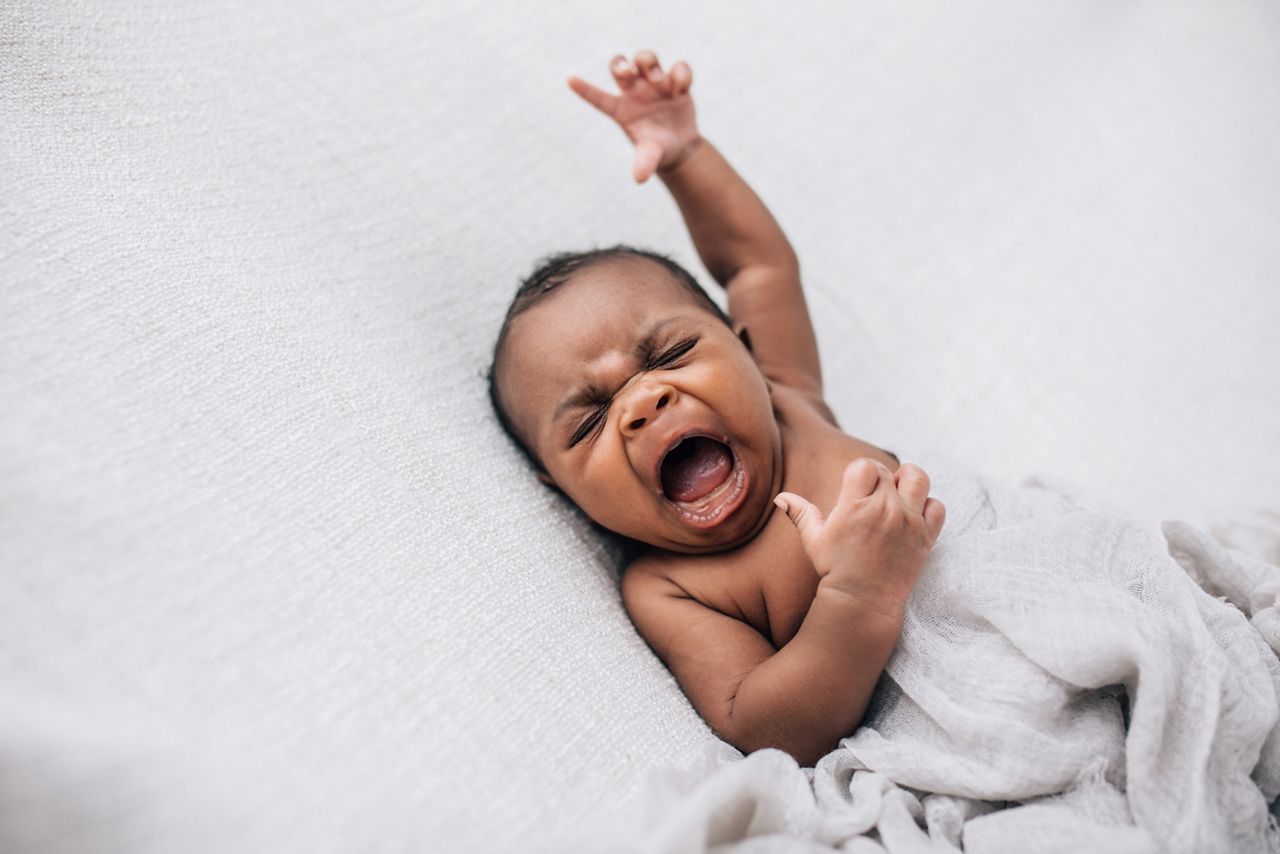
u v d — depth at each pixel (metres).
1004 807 0.77
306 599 0.70
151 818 0.55
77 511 0.65
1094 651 0.76
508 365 1.03
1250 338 1.35
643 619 0.98
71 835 0.54
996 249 1.52
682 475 1.03
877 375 1.41
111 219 0.86
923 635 0.85
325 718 0.65
